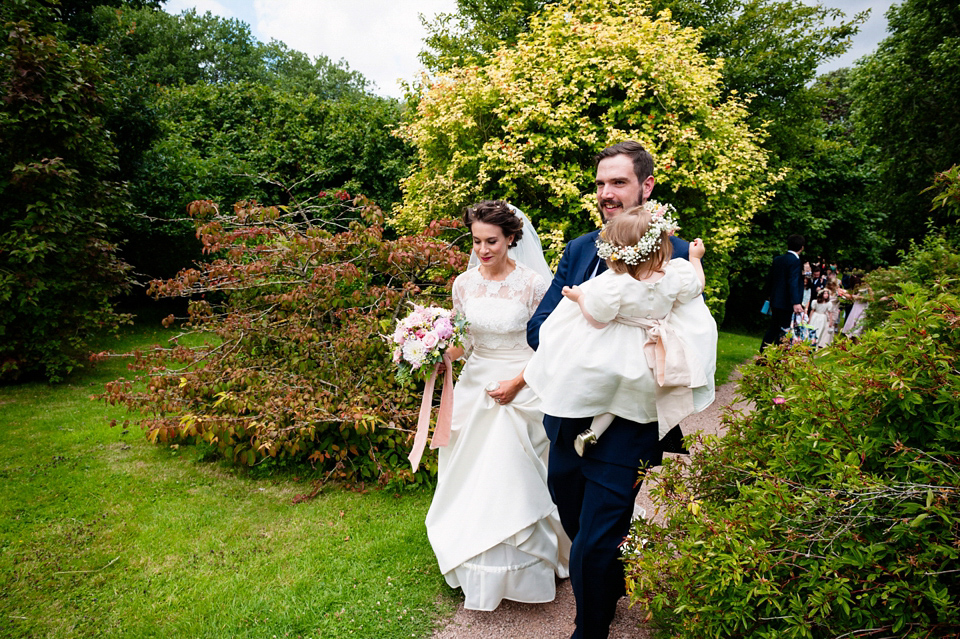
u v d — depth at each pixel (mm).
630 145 2312
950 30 14367
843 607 1545
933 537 1577
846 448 1799
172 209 11125
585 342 2031
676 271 2010
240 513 3457
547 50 5992
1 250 6117
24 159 6324
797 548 1712
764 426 2398
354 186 12508
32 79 6156
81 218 6602
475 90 5832
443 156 6652
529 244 3105
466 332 2840
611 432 2090
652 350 1971
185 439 4551
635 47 5621
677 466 2197
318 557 2945
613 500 2051
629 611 2537
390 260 4328
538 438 2709
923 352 1651
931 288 1991
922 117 15062
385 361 4191
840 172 16297
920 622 1496
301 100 14508
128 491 3740
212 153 12648
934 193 15219
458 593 2646
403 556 2943
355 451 3836
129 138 10109
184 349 4484
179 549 3029
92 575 2781
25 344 6328
